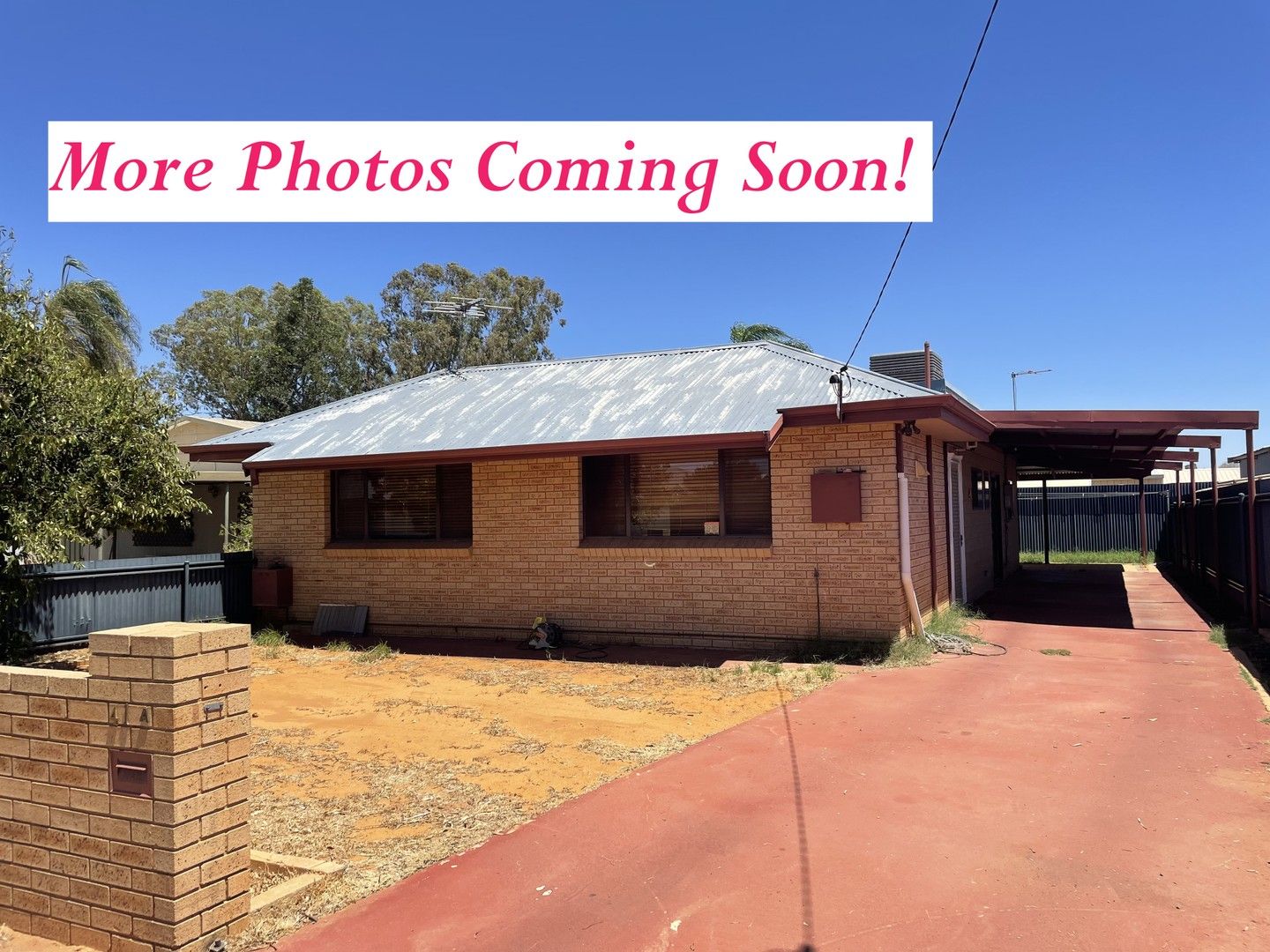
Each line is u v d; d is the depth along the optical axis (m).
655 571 11.41
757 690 8.55
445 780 5.99
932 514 12.38
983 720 7.14
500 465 12.36
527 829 5.03
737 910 4.02
